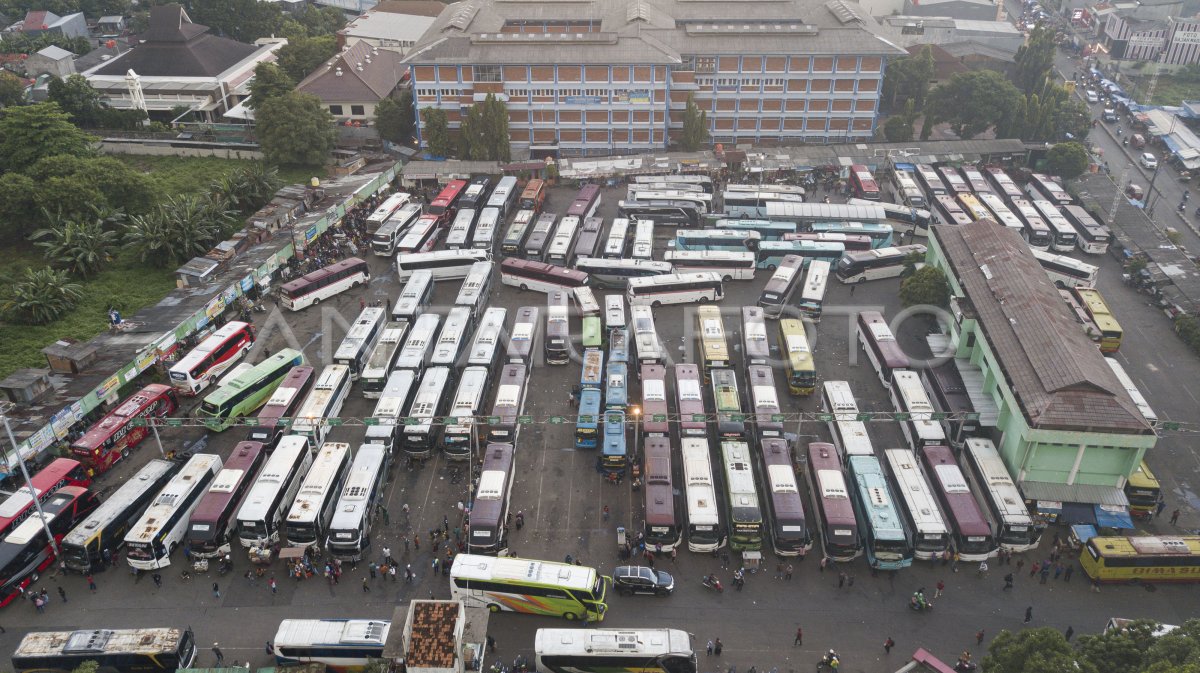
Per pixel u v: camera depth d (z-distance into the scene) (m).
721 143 135.00
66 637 48.53
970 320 73.88
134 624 53.12
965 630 53.41
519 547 59.59
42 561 56.59
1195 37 174.88
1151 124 142.25
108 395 72.75
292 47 149.62
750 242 103.25
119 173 103.00
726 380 72.44
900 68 146.75
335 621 49.81
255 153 128.38
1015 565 58.44
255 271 90.88
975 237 84.25
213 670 46.59
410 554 58.94
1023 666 43.69
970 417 65.94
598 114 128.25
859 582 57.06
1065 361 62.41
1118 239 102.38
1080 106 135.75
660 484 60.09
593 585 52.69
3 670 49.78
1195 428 72.00
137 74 145.50
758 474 65.56
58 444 67.88
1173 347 84.19
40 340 82.50
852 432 66.06
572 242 100.19
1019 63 145.25
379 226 103.81
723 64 127.56
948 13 193.50
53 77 136.50
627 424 69.75
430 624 46.38
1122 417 58.88
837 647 52.16
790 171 122.19
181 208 99.25
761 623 53.81
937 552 57.72
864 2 197.12
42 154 108.62
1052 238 103.88
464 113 125.25
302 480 64.12
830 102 130.88
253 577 56.66
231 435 71.44
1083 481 61.84
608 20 141.62
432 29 144.38
